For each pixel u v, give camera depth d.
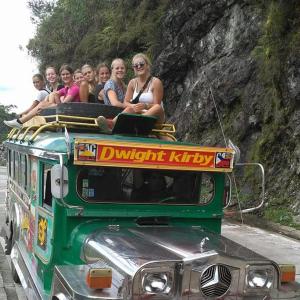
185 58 16.97
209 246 3.94
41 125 5.60
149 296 3.49
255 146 13.41
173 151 4.55
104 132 5.23
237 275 3.70
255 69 14.20
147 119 5.15
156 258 3.64
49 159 4.63
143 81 6.05
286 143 12.34
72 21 24.09
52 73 8.02
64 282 3.66
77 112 5.34
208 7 15.79
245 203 12.52
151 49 18.11
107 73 7.12
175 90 17.59
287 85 11.98
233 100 14.76
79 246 4.22
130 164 4.41
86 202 4.40
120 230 4.32
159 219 4.64
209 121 15.51
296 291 3.87
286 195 11.91
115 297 3.45
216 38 15.70
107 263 3.75
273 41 12.42
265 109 13.39
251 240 9.77
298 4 11.71
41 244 4.91
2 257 8.23
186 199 4.78
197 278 3.59
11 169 7.61
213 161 4.69
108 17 21.52
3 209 13.49
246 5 14.87
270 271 3.81
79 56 22.78
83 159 4.26
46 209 4.77
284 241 9.74
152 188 4.65
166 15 17.50
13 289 6.58
